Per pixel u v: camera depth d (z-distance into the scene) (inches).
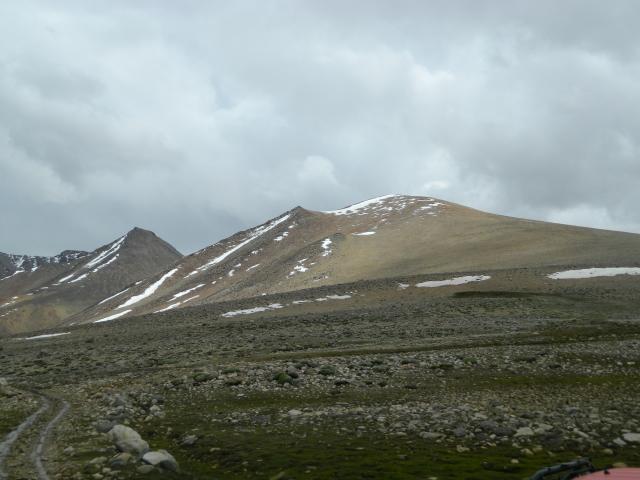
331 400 961.5
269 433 746.8
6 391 1250.0
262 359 1541.6
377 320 2342.5
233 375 1226.0
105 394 1161.4
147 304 6953.7
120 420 900.0
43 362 1988.2
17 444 750.5
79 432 815.7
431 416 788.6
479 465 570.3
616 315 2078.0
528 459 590.2
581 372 1073.5
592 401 853.8
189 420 863.1
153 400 1040.2
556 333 1651.1
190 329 2677.2
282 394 1029.2
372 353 1498.5
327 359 1375.5
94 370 1660.9
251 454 645.9
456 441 668.7
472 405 855.7
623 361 1142.3
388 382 1081.4
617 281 2977.4
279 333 2203.5
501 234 5565.9
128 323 3447.3
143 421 887.1
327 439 700.7
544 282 3179.1
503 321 2053.4
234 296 5310.0
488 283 3334.2
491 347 1422.2
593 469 374.6
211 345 2030.0
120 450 681.0
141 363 1713.8
